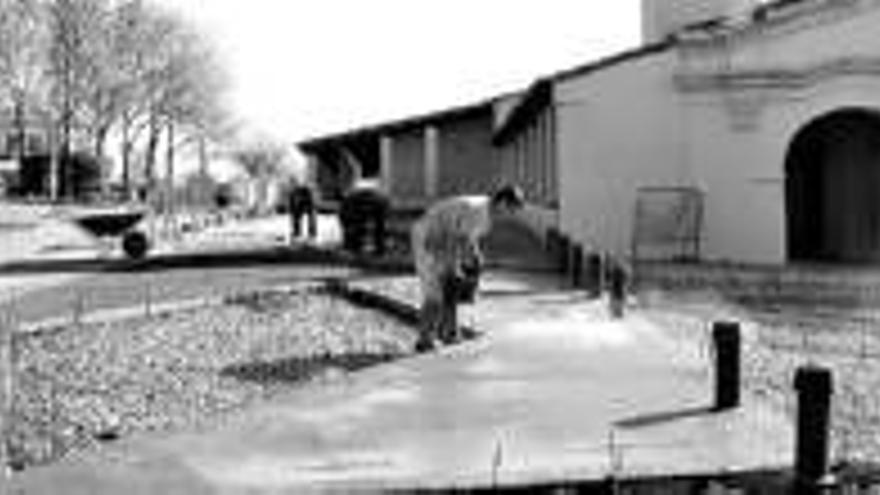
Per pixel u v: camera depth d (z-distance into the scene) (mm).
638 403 12391
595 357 15602
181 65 95750
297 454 10141
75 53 75875
